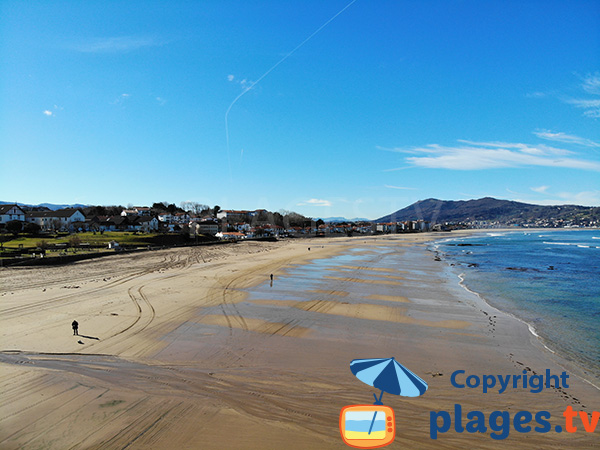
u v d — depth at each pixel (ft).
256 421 41.37
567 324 85.87
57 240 251.80
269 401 46.03
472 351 67.10
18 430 39.55
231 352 63.82
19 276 139.44
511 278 154.81
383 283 139.03
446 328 81.46
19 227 278.87
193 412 43.11
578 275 163.53
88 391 48.14
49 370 54.75
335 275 157.28
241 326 80.18
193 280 136.98
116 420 41.45
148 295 109.09
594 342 73.46
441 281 146.00
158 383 50.83
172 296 108.47
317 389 49.60
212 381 51.70
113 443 37.37
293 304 102.06
